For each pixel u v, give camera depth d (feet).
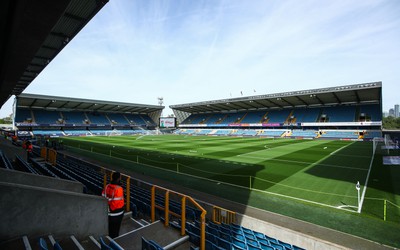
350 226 27.32
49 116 200.54
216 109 248.73
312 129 180.14
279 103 197.57
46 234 14.48
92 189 30.55
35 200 14.05
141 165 64.28
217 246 18.21
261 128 206.69
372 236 24.82
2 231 12.87
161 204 28.63
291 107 208.54
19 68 36.73
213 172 55.36
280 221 28.66
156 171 56.65
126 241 16.88
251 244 21.17
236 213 29.60
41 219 14.28
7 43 28.84
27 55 30.19
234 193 39.73
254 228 27.94
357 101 172.14
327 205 34.22
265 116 213.05
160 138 173.17
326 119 173.78
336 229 26.58
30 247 12.54
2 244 12.82
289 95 163.12
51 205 14.67
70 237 15.35
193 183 45.96
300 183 45.80
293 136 177.17
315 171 55.98
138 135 216.95
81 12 34.88
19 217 13.43
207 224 27.07
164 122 252.83
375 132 150.51
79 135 201.36
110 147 107.55
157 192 39.86
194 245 18.24
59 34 42.19
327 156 78.89
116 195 17.21
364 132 153.99
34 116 191.42
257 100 185.68
